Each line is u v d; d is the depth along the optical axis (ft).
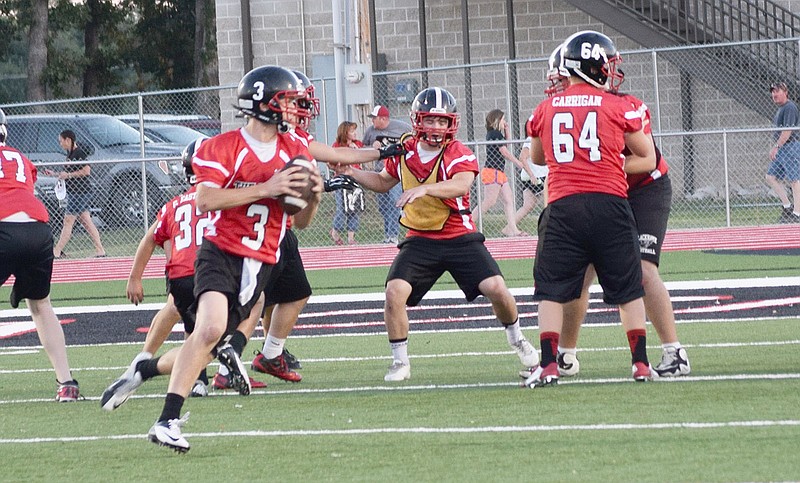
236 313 55.57
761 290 110.22
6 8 387.14
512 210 168.76
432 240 73.72
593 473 47.67
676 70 216.33
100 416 66.28
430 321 102.78
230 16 232.32
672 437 53.21
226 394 72.02
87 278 152.97
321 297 123.13
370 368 80.33
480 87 225.35
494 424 58.03
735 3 218.18
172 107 348.18
